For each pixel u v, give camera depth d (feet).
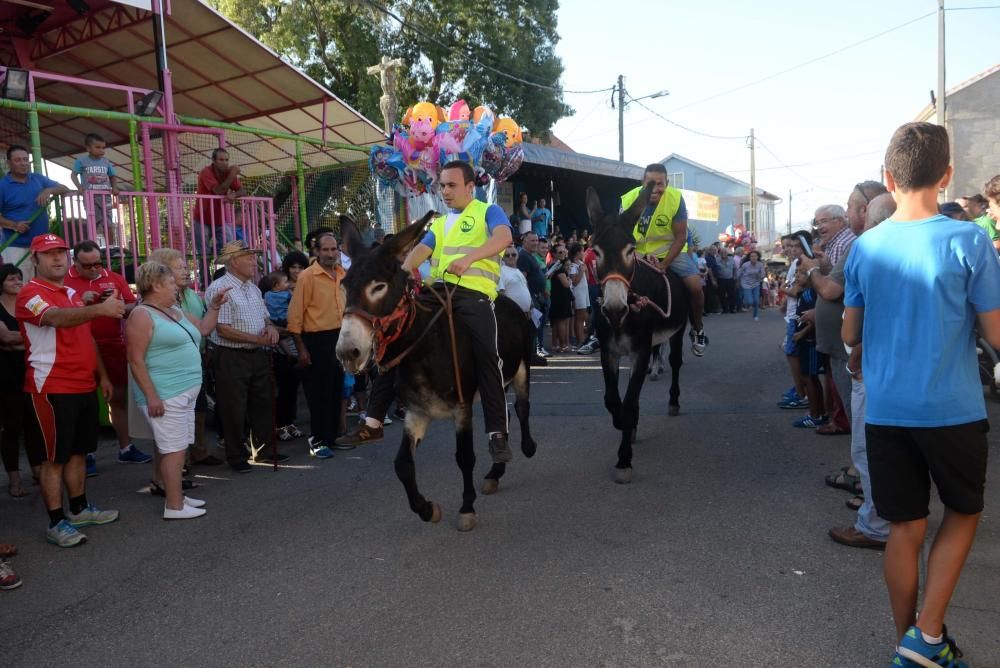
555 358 40.98
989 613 11.34
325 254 21.66
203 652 11.10
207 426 27.30
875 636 10.89
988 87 87.04
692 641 10.87
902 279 9.18
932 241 9.05
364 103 70.28
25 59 40.22
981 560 13.16
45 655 11.18
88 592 13.34
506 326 16.74
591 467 19.83
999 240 25.26
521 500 17.37
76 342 15.87
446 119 31.99
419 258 15.05
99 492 19.31
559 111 80.43
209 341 21.35
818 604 11.88
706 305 69.56
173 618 12.21
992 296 8.87
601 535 15.03
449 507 17.07
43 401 15.40
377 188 45.60
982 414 9.05
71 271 20.21
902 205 9.56
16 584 13.60
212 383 24.18
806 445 21.34
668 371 35.60
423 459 21.38
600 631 11.24
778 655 10.45
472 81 75.97
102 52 39.70
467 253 14.96
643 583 12.79
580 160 57.98
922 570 13.01
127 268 27.96
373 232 36.04
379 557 14.35
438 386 14.19
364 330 12.32
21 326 15.64
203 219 29.22
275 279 24.52
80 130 46.85
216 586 13.37
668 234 22.16
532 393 30.71
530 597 12.42
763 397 28.48
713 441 22.13
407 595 12.68
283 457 22.27
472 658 10.63
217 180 31.68
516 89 76.38
